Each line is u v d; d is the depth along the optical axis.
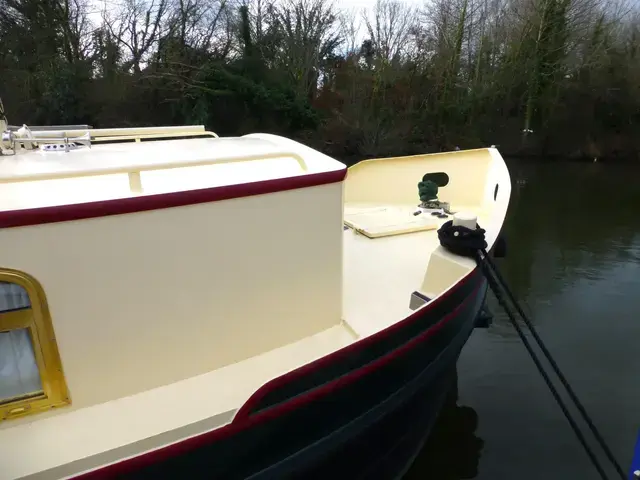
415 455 3.69
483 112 23.88
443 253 3.45
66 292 1.86
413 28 24.22
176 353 2.21
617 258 8.80
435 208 5.35
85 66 18.48
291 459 2.28
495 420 4.41
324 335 2.71
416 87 23.78
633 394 4.75
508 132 23.70
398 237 4.62
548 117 23.31
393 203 5.83
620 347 5.64
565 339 5.82
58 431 1.91
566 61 22.69
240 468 2.08
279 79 21.69
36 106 17.69
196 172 2.55
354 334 2.73
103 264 1.91
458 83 23.91
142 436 1.91
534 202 13.66
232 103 20.62
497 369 5.18
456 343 3.35
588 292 7.24
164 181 2.33
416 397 2.99
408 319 2.59
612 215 12.09
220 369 2.37
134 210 1.91
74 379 1.97
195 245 2.12
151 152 2.91
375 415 2.64
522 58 22.92
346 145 22.98
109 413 2.02
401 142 23.06
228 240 2.22
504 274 7.99
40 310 1.83
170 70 20.08
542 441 4.14
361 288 3.54
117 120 19.11
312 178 2.38
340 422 2.44
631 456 3.93
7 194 2.02
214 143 3.32
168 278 2.09
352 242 4.49
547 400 4.68
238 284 2.31
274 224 2.35
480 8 23.73
